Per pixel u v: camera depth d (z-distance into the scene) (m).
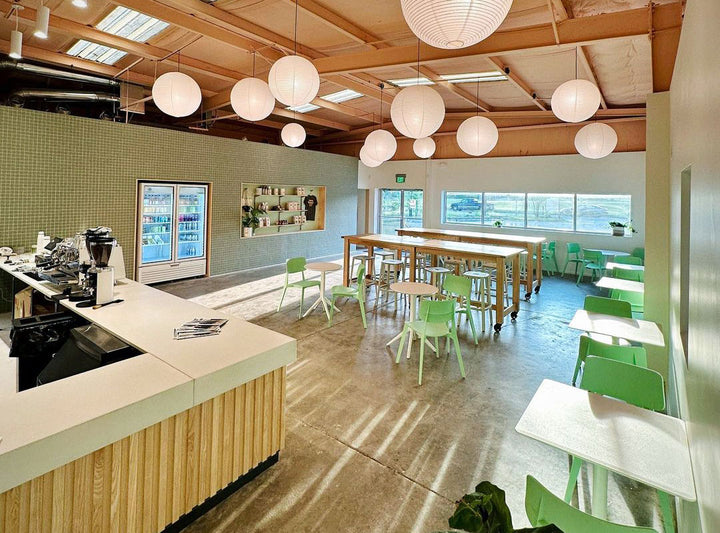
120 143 6.32
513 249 5.62
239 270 8.46
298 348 4.36
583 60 5.09
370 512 2.07
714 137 1.20
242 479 2.22
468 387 3.49
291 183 9.45
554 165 8.90
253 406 2.22
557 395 2.04
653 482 1.43
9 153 5.21
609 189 8.30
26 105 6.20
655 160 3.60
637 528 1.16
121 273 3.61
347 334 4.82
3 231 5.20
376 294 6.42
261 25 4.86
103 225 6.18
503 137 9.63
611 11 4.06
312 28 4.96
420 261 7.81
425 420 2.95
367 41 5.10
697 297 1.49
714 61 1.24
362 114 9.91
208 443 2.00
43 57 5.74
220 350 2.12
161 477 1.80
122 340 2.27
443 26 1.89
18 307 4.24
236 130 11.06
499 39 4.48
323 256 10.52
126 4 4.08
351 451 2.58
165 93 3.62
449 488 2.26
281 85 3.29
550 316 5.76
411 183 11.12
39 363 2.73
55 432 1.38
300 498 2.16
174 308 2.85
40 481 1.43
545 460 2.52
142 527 1.74
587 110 3.80
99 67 6.32
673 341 2.95
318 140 12.55
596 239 8.60
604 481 1.78
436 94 3.72
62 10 4.59
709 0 1.39
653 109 3.61
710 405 1.15
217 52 5.86
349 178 11.25
